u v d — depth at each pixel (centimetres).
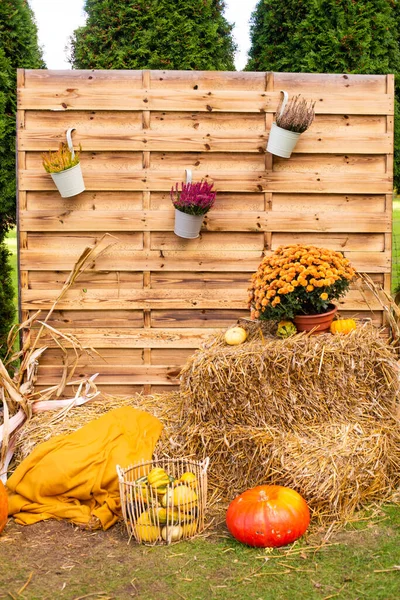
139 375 473
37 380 471
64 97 452
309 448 358
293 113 433
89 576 302
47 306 466
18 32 517
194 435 386
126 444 386
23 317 467
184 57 546
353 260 471
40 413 445
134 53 545
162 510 332
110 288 468
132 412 416
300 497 335
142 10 545
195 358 393
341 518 348
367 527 342
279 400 373
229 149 459
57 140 456
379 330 435
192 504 337
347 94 461
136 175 459
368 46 508
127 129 458
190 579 297
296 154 463
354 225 468
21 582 297
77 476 365
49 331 468
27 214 459
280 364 370
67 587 292
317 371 374
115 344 470
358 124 464
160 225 463
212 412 382
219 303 471
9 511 365
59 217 460
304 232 468
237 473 374
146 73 454
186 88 457
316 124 462
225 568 306
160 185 461
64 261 465
